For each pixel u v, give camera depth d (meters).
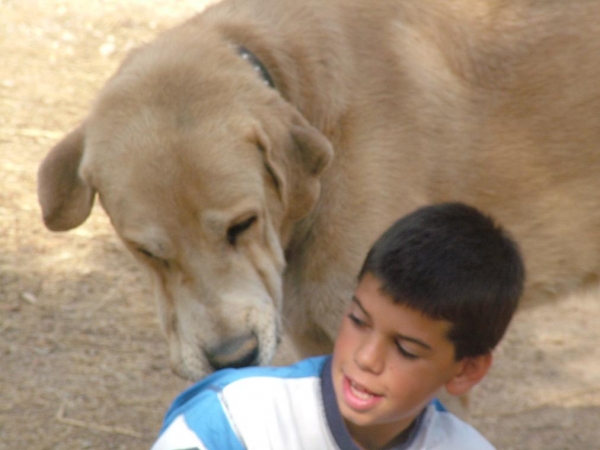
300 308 6.63
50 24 17.42
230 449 3.56
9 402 8.71
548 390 9.52
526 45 7.01
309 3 6.64
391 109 6.50
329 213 6.35
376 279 3.42
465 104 6.85
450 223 3.58
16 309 10.07
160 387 9.11
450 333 3.42
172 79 5.91
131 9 18.23
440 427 3.87
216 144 5.67
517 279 3.65
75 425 8.49
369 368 3.42
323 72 6.42
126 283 10.66
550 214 7.16
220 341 5.67
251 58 6.30
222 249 5.76
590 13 7.12
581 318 10.73
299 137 6.02
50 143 13.25
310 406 3.63
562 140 7.04
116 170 5.74
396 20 6.70
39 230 11.41
